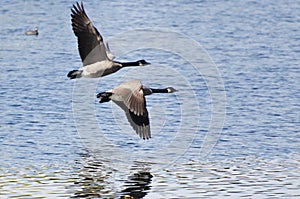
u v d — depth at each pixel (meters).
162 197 21.98
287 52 42.28
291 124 29.70
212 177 23.84
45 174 23.92
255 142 27.56
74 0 56.78
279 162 25.41
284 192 22.58
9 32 46.75
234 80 36.41
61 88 34.69
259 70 38.25
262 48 43.19
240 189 22.75
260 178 23.77
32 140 27.42
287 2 57.91
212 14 52.56
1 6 54.38
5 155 25.73
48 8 54.00
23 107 31.62
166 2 56.53
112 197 21.95
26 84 35.28
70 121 29.78
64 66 38.91
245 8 55.09
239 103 32.66
